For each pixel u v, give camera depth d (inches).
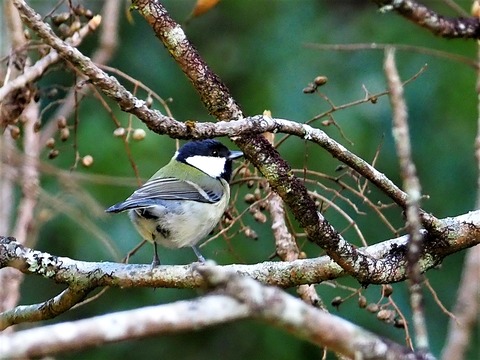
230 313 165.0
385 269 274.8
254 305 165.5
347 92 561.0
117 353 538.0
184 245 362.9
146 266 283.7
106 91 237.9
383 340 171.5
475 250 384.8
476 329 487.5
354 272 271.3
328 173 523.2
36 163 370.6
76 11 354.6
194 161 383.9
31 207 393.7
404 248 278.2
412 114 563.8
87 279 282.8
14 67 356.5
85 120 534.0
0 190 400.5
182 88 600.4
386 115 550.0
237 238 522.6
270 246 523.5
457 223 281.6
